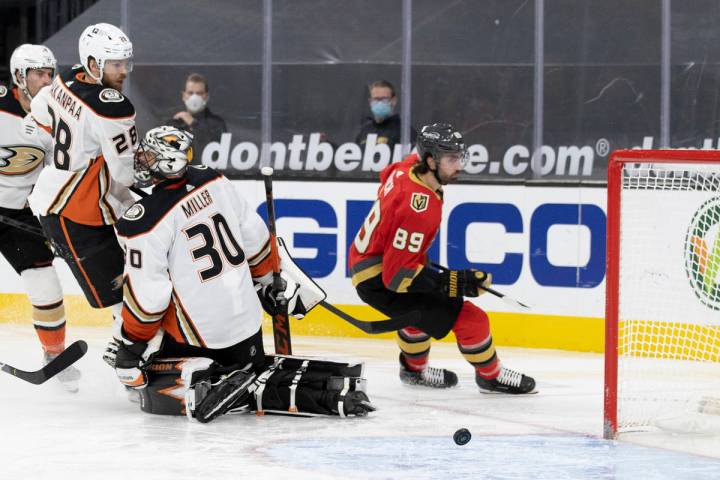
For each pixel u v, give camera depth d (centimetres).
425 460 1355
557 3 2684
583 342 2425
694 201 2066
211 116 2897
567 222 2444
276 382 1612
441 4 2755
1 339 2508
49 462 1333
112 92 1683
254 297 1636
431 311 1802
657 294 2088
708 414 1619
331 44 2836
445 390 1900
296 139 2878
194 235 1569
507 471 1305
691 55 2639
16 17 3095
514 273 2498
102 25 1692
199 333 1586
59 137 1714
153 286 1535
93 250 1752
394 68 2822
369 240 1811
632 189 2117
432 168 1725
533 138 2727
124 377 1581
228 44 2905
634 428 1557
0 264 2789
